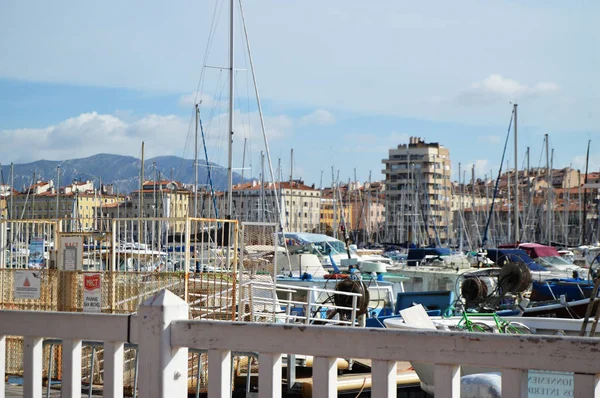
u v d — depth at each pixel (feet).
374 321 78.07
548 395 28.84
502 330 52.08
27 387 22.63
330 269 135.95
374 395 18.83
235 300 50.42
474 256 220.84
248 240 53.88
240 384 49.93
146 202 531.50
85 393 42.42
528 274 88.17
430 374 42.83
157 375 20.67
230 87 144.77
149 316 20.90
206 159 235.81
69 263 50.08
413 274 176.65
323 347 19.31
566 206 400.06
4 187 310.86
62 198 553.64
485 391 27.55
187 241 48.03
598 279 40.73
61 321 22.20
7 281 49.83
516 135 264.52
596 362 16.93
